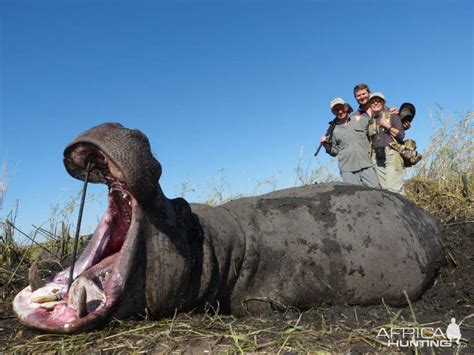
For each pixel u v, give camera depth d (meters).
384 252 3.00
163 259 2.32
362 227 3.02
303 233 2.90
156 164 2.22
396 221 3.15
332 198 3.11
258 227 2.86
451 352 2.28
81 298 2.09
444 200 4.67
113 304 2.19
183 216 2.50
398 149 4.76
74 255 2.29
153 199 2.26
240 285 2.73
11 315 2.89
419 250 3.16
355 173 5.07
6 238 4.05
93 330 2.24
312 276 2.85
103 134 2.14
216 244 2.62
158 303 2.37
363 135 5.02
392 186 4.77
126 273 2.21
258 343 2.20
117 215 2.41
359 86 5.06
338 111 5.09
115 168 2.13
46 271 3.66
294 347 2.18
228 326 2.39
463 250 3.48
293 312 2.81
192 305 2.54
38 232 4.29
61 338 2.22
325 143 5.32
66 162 2.36
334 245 2.91
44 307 2.25
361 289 2.94
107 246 2.42
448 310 3.00
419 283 3.12
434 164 5.46
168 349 2.15
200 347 2.16
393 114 4.82
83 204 2.30
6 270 3.61
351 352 2.15
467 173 5.17
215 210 2.84
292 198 3.10
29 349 2.20
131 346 2.16
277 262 2.81
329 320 2.62
